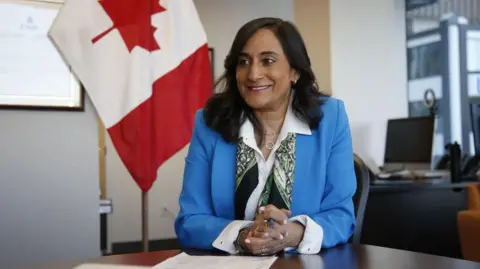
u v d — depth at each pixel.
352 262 1.13
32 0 2.31
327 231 1.29
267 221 1.25
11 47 2.27
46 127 2.37
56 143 2.39
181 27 2.61
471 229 3.25
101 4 2.42
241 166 1.44
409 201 3.80
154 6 2.57
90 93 2.39
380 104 5.02
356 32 4.92
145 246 2.72
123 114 2.43
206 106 1.54
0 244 2.31
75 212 2.42
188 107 2.60
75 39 2.36
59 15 2.35
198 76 2.63
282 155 1.43
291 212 1.37
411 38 5.19
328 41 4.82
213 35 5.77
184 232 1.40
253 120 1.48
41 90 2.33
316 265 1.11
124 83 2.44
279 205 1.41
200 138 1.51
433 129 4.02
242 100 1.48
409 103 5.16
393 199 3.75
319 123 1.46
